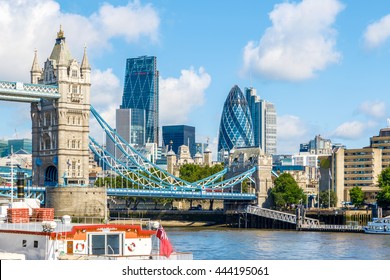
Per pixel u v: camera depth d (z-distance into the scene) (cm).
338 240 17162
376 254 13638
